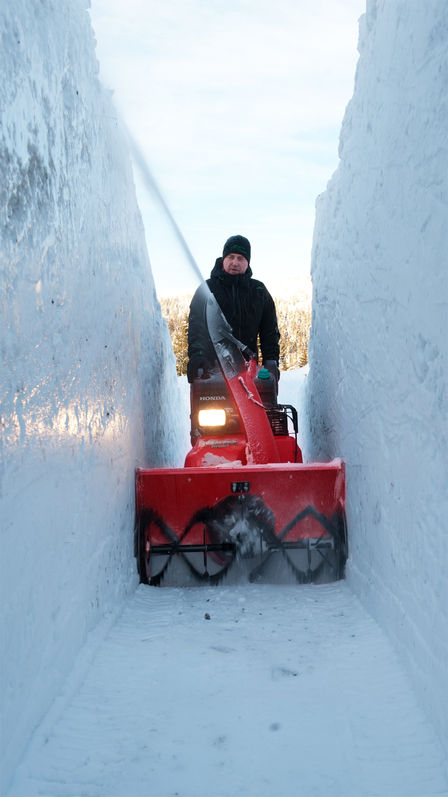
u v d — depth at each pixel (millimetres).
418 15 1897
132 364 3441
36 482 1668
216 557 3189
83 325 2275
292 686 1949
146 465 3998
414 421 1953
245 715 1771
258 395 3578
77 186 2244
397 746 1590
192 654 2221
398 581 2127
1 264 1450
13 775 1438
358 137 2838
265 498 3188
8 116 1529
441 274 1675
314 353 4742
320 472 3189
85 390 2285
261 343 4633
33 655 1621
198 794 1413
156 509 3203
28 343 1633
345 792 1414
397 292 2141
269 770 1507
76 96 2275
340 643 2293
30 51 1722
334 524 3176
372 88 2541
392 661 2070
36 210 1739
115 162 3127
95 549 2369
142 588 3127
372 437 2561
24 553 1563
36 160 1754
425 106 1818
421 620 1825
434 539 1731
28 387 1624
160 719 1751
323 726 1703
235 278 4371
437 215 1706
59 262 1963
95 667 2082
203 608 2789
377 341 2463
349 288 3072
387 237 2279
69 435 2033
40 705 1656
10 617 1457
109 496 2637
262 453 3482
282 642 2328
